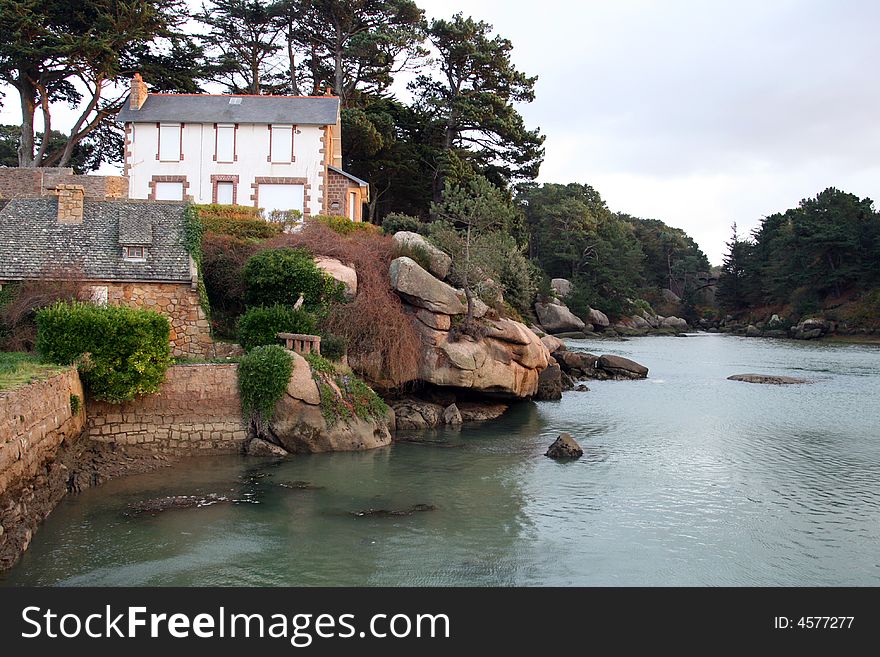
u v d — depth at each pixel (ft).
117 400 66.69
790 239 316.19
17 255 84.33
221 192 137.08
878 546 49.70
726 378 147.02
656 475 67.56
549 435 85.46
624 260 325.62
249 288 91.56
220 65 183.93
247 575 42.75
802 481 66.08
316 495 58.44
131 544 46.68
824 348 230.07
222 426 71.26
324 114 141.38
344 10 186.29
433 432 85.56
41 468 51.47
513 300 128.88
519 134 175.11
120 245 87.66
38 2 141.38
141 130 135.85
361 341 88.43
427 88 187.93
